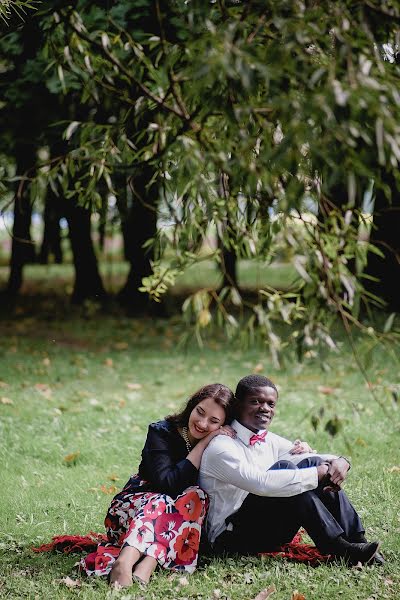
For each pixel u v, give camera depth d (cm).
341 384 1066
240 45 317
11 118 1355
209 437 483
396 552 509
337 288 366
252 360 1294
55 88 1105
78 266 1998
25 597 451
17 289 2198
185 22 377
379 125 288
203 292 373
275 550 509
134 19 927
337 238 370
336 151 308
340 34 322
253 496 486
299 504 483
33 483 688
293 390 1055
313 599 444
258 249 371
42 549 520
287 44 319
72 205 1878
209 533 498
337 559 488
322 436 812
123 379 1183
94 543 520
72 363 1295
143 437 834
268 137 337
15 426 864
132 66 411
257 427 490
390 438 802
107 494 657
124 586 445
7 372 1189
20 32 1063
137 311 1831
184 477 476
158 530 467
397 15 337
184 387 1121
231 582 468
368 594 448
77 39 399
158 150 407
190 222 380
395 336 365
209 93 344
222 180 375
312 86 306
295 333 371
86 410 956
